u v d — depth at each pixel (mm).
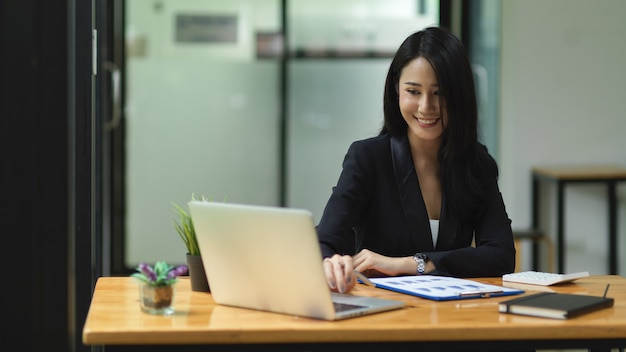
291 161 7781
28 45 2941
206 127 7730
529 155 6801
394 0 7688
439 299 2625
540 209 6812
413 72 3051
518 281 2969
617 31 6773
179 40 7645
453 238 3186
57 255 3070
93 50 3906
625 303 2623
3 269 2992
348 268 2674
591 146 6816
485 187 3215
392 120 3230
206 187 7762
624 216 6785
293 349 2291
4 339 3010
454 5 6961
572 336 2324
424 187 3217
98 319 2346
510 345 2340
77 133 3783
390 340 2289
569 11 6754
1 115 2953
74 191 3781
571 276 2998
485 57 6938
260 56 7699
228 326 2275
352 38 7715
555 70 6781
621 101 6801
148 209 7719
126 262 7715
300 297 2377
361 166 3186
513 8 6781
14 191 2979
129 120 7660
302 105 7750
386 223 3172
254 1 7656
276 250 2389
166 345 2260
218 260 2531
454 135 3094
